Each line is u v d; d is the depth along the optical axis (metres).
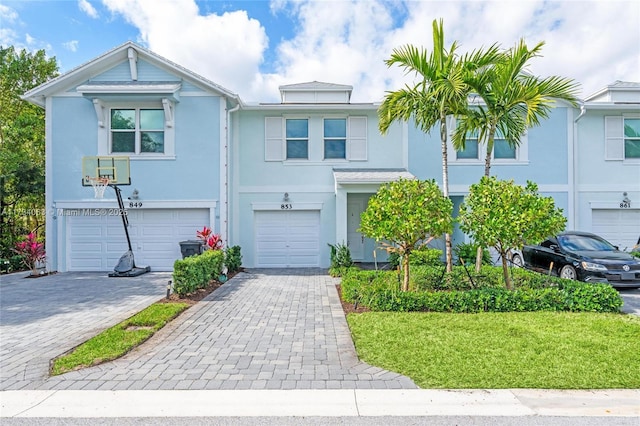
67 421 3.42
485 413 3.51
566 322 6.02
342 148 14.18
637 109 13.68
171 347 5.25
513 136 9.46
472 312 6.80
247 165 13.95
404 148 13.97
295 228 14.03
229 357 4.88
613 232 13.90
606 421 3.38
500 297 6.89
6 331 6.03
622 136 13.85
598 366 4.37
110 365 4.61
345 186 12.55
